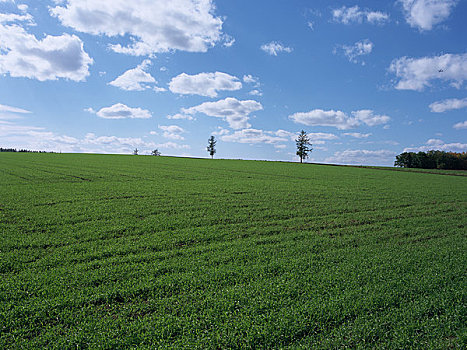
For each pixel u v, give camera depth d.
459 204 22.70
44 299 6.70
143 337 5.38
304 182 34.59
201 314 6.22
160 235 12.30
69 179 29.98
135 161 63.34
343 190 28.53
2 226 12.88
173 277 7.98
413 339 5.43
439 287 7.55
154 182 29.83
